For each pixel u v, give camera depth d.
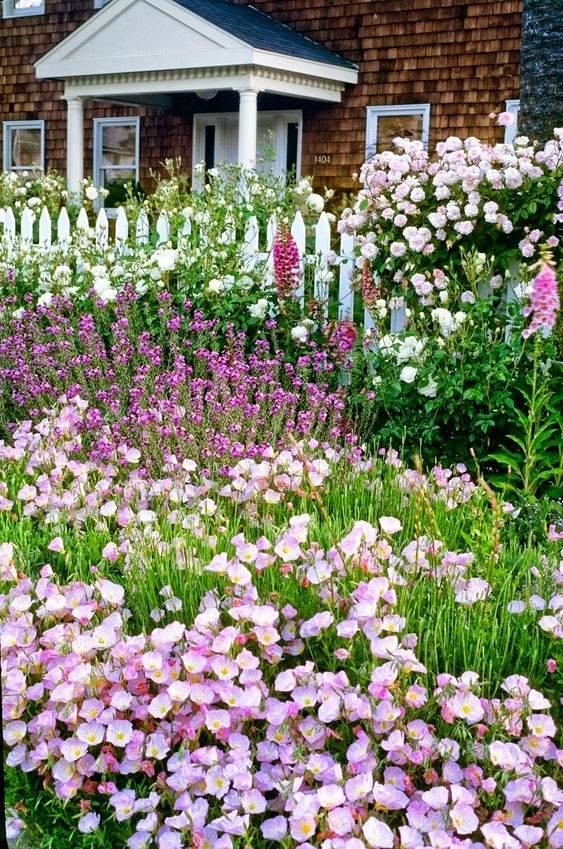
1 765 1.69
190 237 7.07
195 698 2.57
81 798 2.59
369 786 2.28
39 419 5.53
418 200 6.10
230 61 13.28
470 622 3.03
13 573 3.25
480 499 4.09
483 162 6.03
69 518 4.03
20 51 18.27
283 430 4.95
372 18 14.46
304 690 2.57
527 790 2.28
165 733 2.63
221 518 3.73
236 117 16.28
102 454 4.52
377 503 4.18
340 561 3.12
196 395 5.04
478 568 3.36
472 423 5.15
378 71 14.50
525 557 3.59
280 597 3.09
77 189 15.83
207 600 3.01
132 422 4.84
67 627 2.93
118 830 2.51
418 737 2.45
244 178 10.70
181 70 14.20
